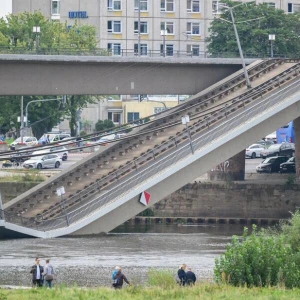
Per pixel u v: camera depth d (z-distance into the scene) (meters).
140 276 161.00
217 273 141.00
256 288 133.25
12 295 128.00
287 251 143.38
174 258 182.38
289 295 128.12
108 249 192.62
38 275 147.25
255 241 142.25
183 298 126.12
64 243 199.38
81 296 127.12
